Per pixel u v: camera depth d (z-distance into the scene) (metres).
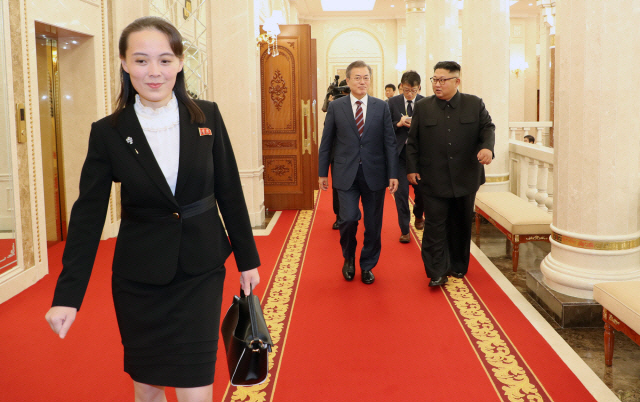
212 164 1.89
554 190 3.96
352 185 4.42
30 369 3.13
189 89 7.90
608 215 3.66
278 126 8.24
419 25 12.98
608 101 3.57
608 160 3.62
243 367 1.81
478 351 3.26
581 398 2.70
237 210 1.96
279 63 8.09
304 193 8.36
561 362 3.10
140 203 1.81
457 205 4.47
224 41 6.89
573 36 3.63
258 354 1.81
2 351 3.38
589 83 3.60
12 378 3.02
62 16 5.43
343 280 4.75
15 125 4.61
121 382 2.96
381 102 4.36
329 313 3.95
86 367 3.15
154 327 1.81
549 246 5.85
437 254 4.42
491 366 3.06
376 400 2.71
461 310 3.97
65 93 6.21
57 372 3.09
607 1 3.48
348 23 17.84
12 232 4.55
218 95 6.98
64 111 6.24
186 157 1.81
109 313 4.02
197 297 1.83
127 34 1.72
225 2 6.84
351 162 4.33
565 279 3.75
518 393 2.75
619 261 3.68
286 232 6.82
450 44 9.70
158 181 1.77
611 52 3.52
